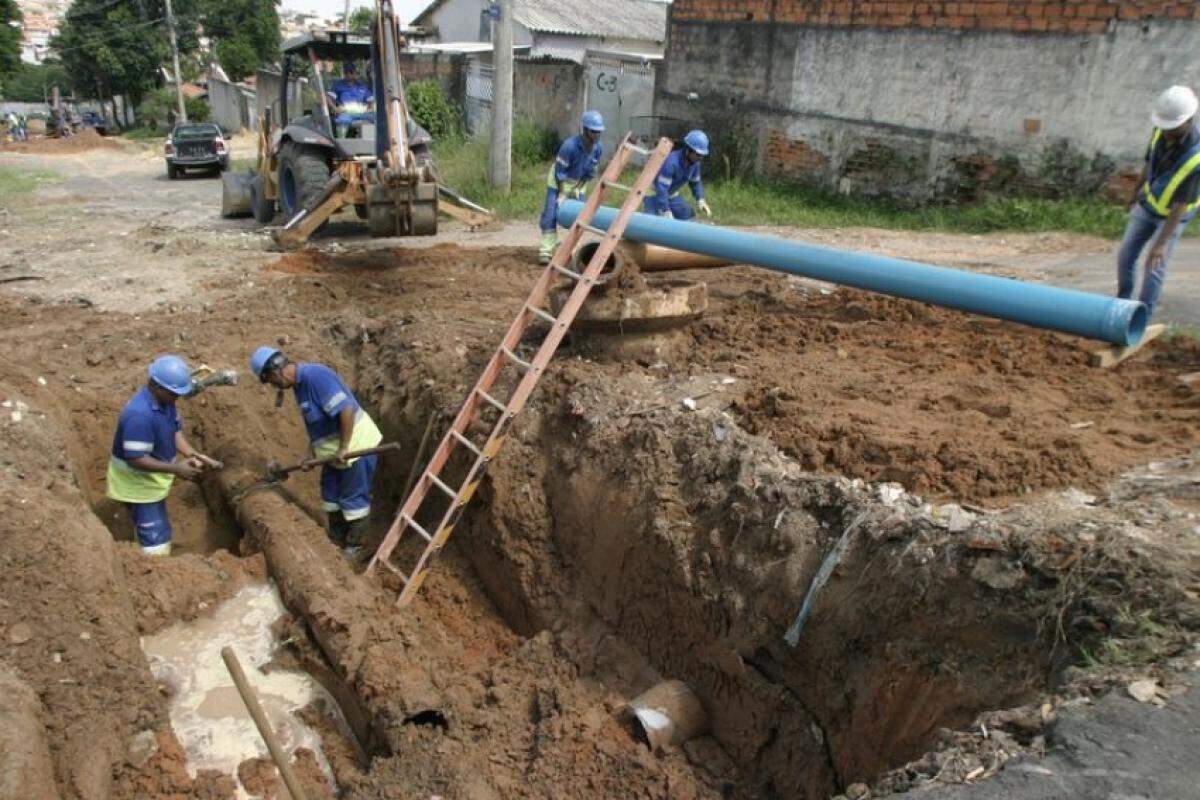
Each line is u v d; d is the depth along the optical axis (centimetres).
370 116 1240
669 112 1714
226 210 1467
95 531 541
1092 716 295
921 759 310
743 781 436
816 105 1454
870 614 394
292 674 533
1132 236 642
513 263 1054
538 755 444
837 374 584
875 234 1184
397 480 718
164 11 4406
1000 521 382
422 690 481
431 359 712
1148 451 447
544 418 607
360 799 428
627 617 515
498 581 599
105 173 2498
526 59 2133
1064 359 593
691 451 506
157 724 465
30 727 406
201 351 794
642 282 618
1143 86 1092
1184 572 334
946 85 1278
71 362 769
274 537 607
